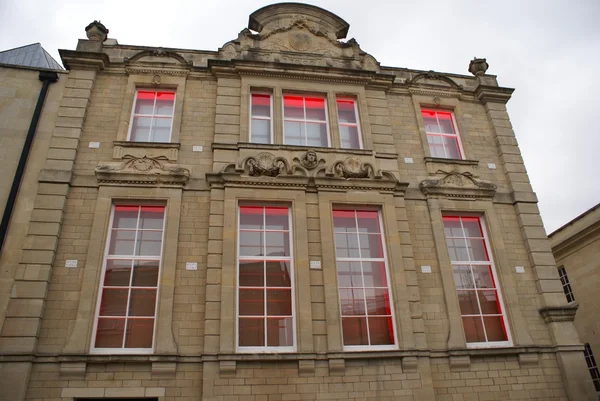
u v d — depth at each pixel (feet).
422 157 41.11
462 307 35.73
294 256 33.86
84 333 29.09
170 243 32.73
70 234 32.22
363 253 35.76
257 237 34.71
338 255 35.35
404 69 45.39
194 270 32.48
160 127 38.73
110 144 36.40
